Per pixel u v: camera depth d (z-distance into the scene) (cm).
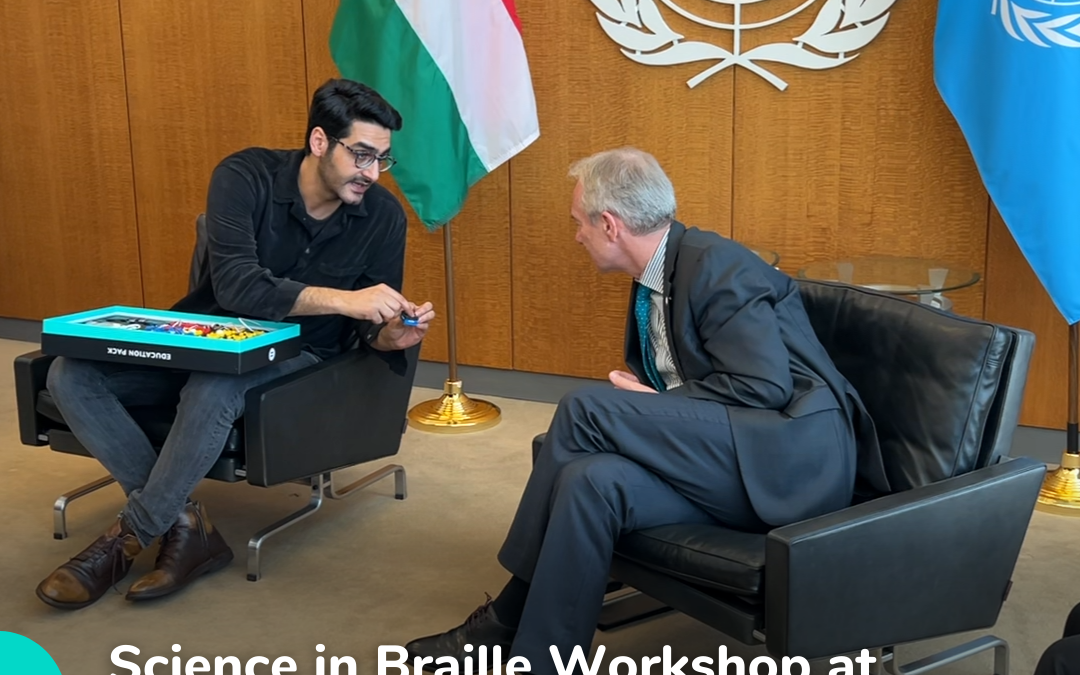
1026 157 308
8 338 514
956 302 353
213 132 449
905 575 199
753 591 194
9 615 262
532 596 212
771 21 358
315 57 424
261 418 259
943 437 213
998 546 209
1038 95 304
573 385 419
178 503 266
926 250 355
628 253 233
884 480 220
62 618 261
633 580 219
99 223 481
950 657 228
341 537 305
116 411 273
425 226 396
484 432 392
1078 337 333
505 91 372
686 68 374
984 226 345
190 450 261
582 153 396
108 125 468
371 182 275
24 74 477
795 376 220
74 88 470
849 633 196
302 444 271
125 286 484
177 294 475
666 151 384
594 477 210
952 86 319
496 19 369
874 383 227
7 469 355
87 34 461
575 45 388
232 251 271
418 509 324
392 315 265
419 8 362
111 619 261
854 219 363
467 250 422
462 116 371
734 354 216
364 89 270
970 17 315
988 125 314
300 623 258
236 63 438
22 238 498
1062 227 307
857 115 355
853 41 349
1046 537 300
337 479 346
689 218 386
